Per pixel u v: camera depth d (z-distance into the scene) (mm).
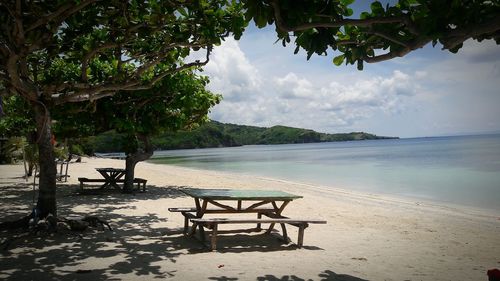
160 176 30000
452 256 8516
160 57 9148
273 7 3949
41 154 9461
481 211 16062
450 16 3740
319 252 8375
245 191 9336
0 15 7254
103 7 8523
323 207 15578
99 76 14867
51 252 7664
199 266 7008
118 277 6289
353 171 40719
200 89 18359
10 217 11500
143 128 16578
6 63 7723
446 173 35750
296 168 46938
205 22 8461
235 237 9570
